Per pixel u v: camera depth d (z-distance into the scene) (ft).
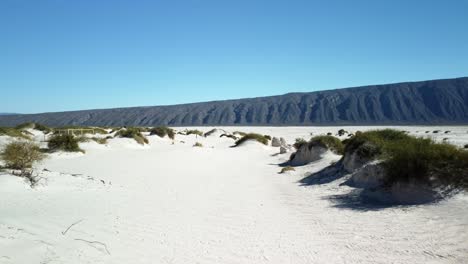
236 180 55.01
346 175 48.32
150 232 26.35
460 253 19.98
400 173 35.22
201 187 48.03
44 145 101.45
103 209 32.94
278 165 76.64
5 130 113.60
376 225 27.02
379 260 20.34
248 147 123.95
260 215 32.17
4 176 39.22
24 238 21.26
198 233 26.45
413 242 22.49
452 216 26.18
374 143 49.42
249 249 23.00
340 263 20.30
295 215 32.04
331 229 26.99
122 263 20.12
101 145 108.27
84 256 20.36
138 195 41.14
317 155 69.82
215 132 213.05
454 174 31.89
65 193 38.75
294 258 21.33
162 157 89.76
